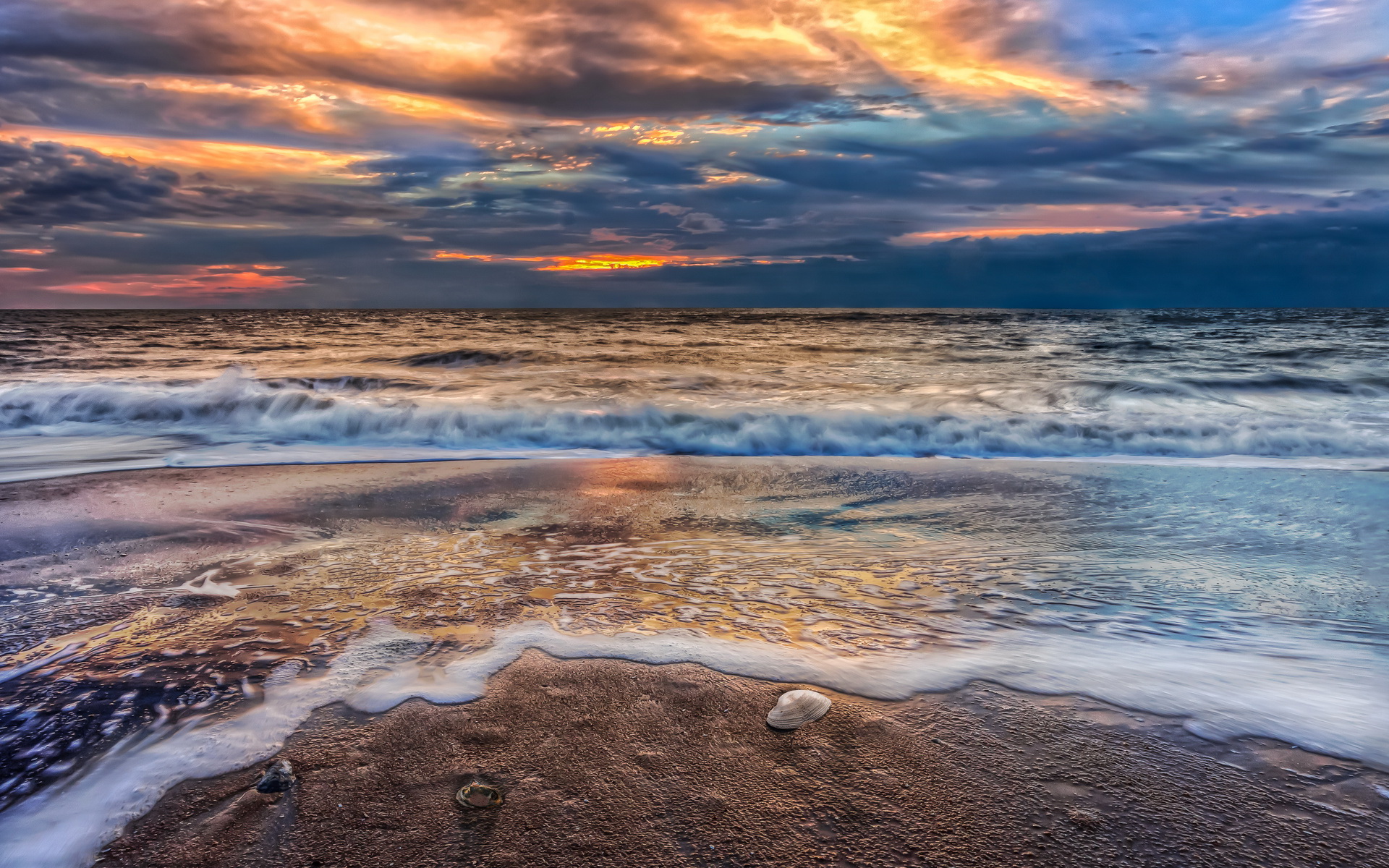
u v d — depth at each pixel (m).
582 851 1.53
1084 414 8.94
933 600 3.00
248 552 3.75
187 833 1.58
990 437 8.05
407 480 5.81
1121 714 2.07
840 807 1.68
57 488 5.41
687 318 48.91
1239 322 35.78
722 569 3.44
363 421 8.48
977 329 31.86
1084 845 1.54
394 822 1.62
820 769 1.82
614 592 3.11
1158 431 7.89
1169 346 20.95
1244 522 4.35
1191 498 5.07
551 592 3.11
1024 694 2.19
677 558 3.65
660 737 1.97
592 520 4.48
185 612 2.88
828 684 2.26
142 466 6.49
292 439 8.14
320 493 5.27
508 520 4.48
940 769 1.82
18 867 1.47
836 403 10.09
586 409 8.84
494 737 1.96
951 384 12.33
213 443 7.84
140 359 17.81
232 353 19.66
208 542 3.92
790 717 2.05
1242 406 9.86
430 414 8.49
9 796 1.71
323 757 1.87
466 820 1.63
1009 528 4.26
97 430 8.46
